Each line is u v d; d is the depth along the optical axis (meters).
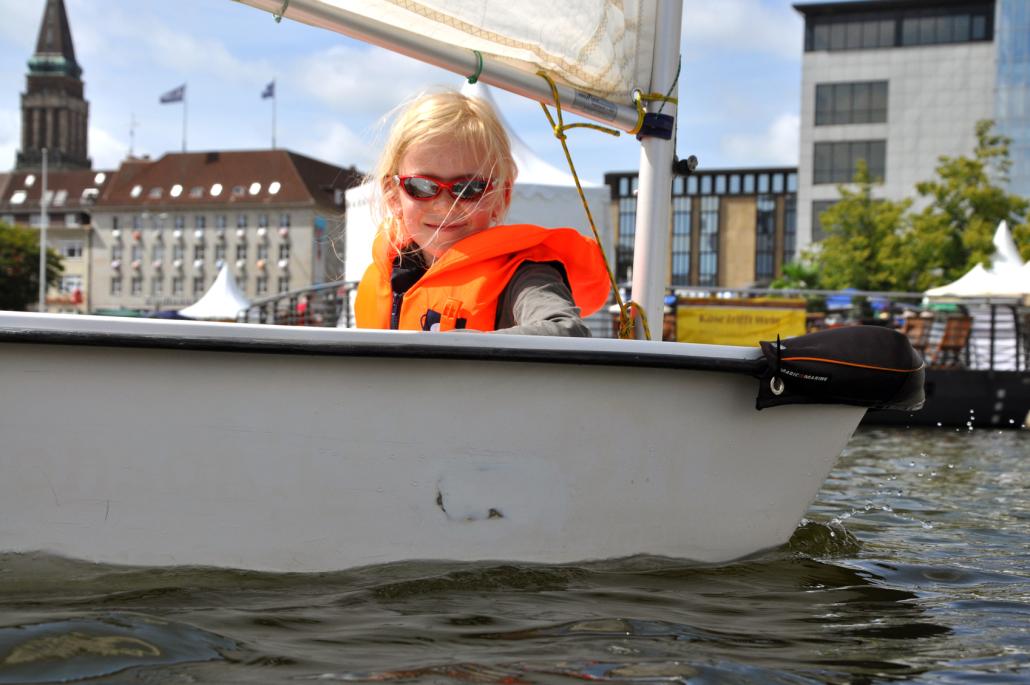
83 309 81.56
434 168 2.29
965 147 44.06
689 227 78.62
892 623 2.09
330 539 2.10
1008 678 1.72
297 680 1.57
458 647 1.76
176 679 1.55
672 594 2.20
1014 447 7.77
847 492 4.59
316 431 2.04
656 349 2.18
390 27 2.37
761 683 1.64
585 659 1.72
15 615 1.81
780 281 41.12
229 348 1.94
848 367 2.22
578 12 2.54
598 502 2.26
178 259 80.44
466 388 2.11
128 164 83.75
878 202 31.59
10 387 1.89
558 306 2.17
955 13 44.16
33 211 84.94
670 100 2.71
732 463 2.35
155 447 1.98
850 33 44.78
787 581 2.38
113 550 2.00
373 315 2.49
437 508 2.14
